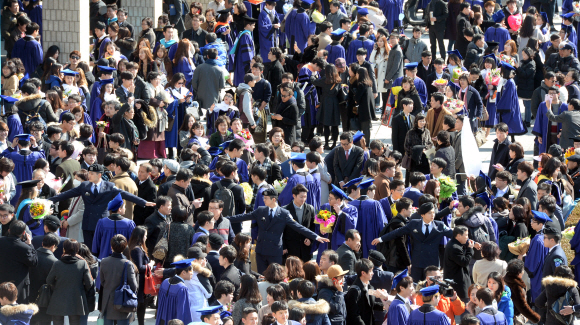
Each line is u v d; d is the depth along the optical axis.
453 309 17.33
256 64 30.14
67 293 17.28
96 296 21.58
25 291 17.67
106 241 19.23
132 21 44.59
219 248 18.23
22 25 35.69
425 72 34.84
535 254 19.59
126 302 17.23
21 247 17.42
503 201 21.50
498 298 17.30
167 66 34.72
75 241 17.52
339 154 24.80
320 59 31.94
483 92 32.22
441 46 42.56
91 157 22.80
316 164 23.02
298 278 16.30
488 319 15.94
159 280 18.27
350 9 48.25
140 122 27.84
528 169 23.27
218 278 18.02
